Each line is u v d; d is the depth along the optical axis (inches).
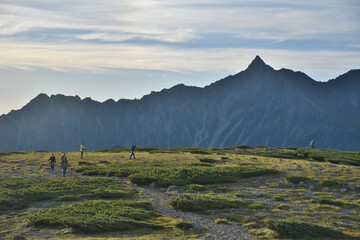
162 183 1808.6
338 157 2999.5
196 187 1718.8
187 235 1044.5
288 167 2240.4
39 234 1028.5
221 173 2000.5
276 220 1130.7
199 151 3646.7
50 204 1405.0
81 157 3068.4
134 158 2970.0
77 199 1485.0
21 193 1482.5
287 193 1612.9
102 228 1067.9
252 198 1534.2
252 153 3602.4
